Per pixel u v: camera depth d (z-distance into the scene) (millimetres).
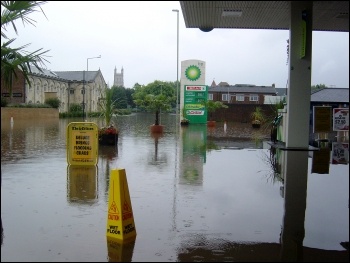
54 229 5652
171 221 6062
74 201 7230
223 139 21172
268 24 13453
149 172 10383
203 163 12039
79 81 75938
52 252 4801
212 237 5348
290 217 6230
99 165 11508
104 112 17375
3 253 4750
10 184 8719
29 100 54938
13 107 43812
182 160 12672
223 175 9953
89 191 8039
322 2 11031
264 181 9148
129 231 5367
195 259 4598
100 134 16750
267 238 5312
